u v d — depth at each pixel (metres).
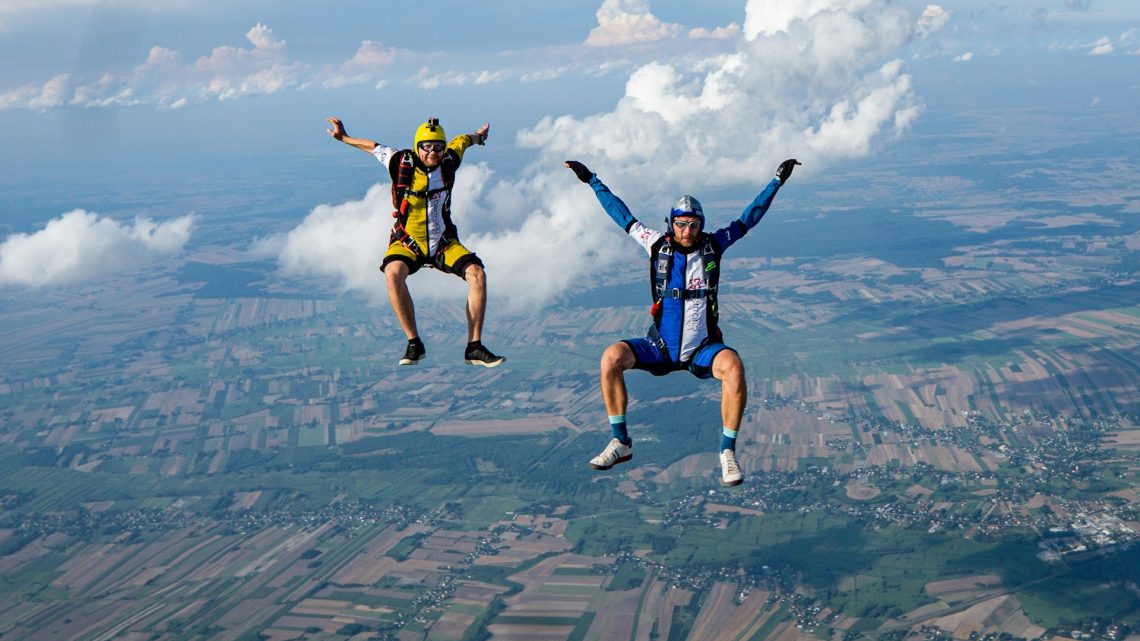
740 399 8.29
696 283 8.57
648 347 8.72
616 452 8.50
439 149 9.68
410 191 9.72
